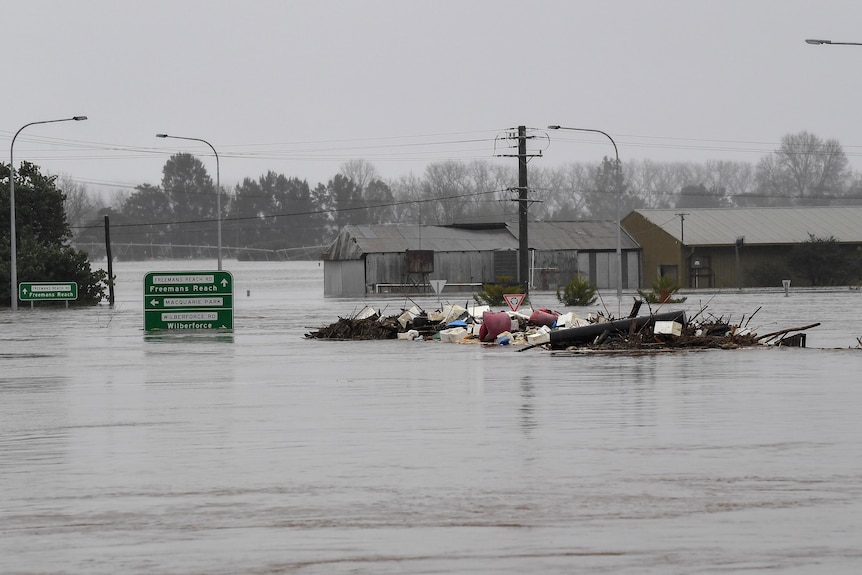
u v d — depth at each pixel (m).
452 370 45.19
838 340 62.03
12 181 123.56
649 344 55.25
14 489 21.42
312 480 21.98
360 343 62.81
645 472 22.45
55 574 15.59
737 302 115.69
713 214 198.75
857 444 25.75
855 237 192.25
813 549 16.52
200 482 21.92
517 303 78.56
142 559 16.30
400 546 16.86
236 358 52.75
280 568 15.73
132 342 65.38
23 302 138.88
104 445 26.62
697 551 16.44
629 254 193.50
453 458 24.27
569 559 16.08
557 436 27.23
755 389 37.25
